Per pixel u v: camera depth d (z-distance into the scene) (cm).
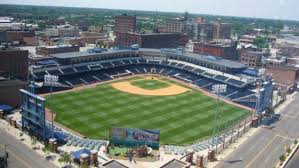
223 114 15675
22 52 18100
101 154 10869
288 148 11662
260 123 14875
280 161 10969
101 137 12212
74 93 17488
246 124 14562
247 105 17350
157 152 11206
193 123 14238
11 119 12862
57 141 11369
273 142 12738
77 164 10150
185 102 17150
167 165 9088
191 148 11688
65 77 19588
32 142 11294
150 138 11369
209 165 10581
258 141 12744
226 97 18450
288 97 19950
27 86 15425
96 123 13512
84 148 10781
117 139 11469
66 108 15038
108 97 17138
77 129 12794
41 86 17212
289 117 16012
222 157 11212
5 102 14712
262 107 15938
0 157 9825
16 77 18075
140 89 19038
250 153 11631
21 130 12406
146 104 16375
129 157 10606
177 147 11675
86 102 16112
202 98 18038
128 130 11394
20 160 10081
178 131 13262
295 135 13625
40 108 11338
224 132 13300
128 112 15062
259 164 10831
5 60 17450
